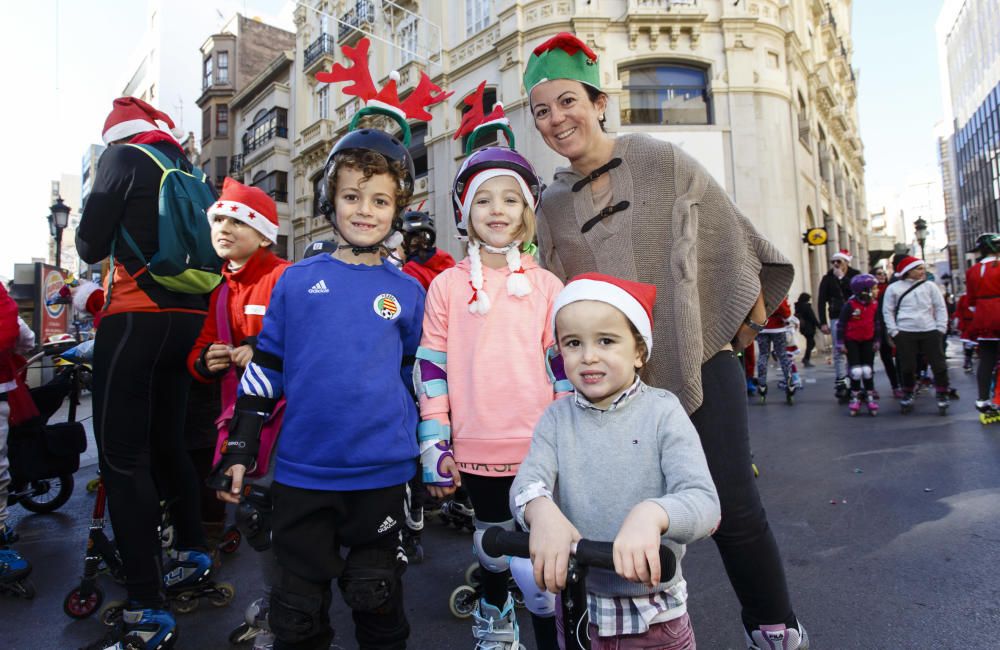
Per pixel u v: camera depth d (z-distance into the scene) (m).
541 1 15.17
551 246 2.03
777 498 3.96
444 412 1.88
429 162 18.05
